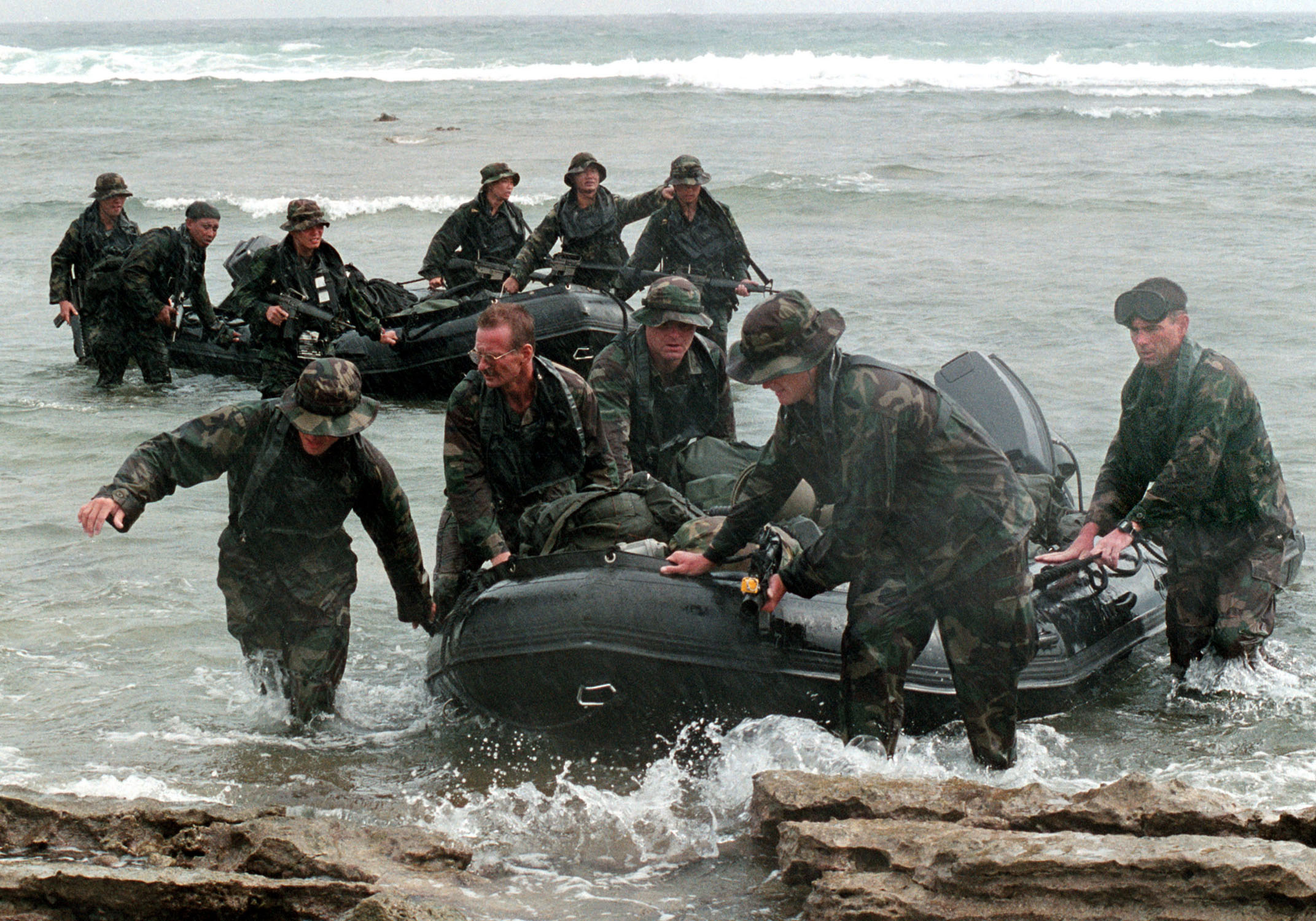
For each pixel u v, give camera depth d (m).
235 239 20.61
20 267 17.84
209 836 3.73
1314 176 24.70
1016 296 14.23
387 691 5.48
